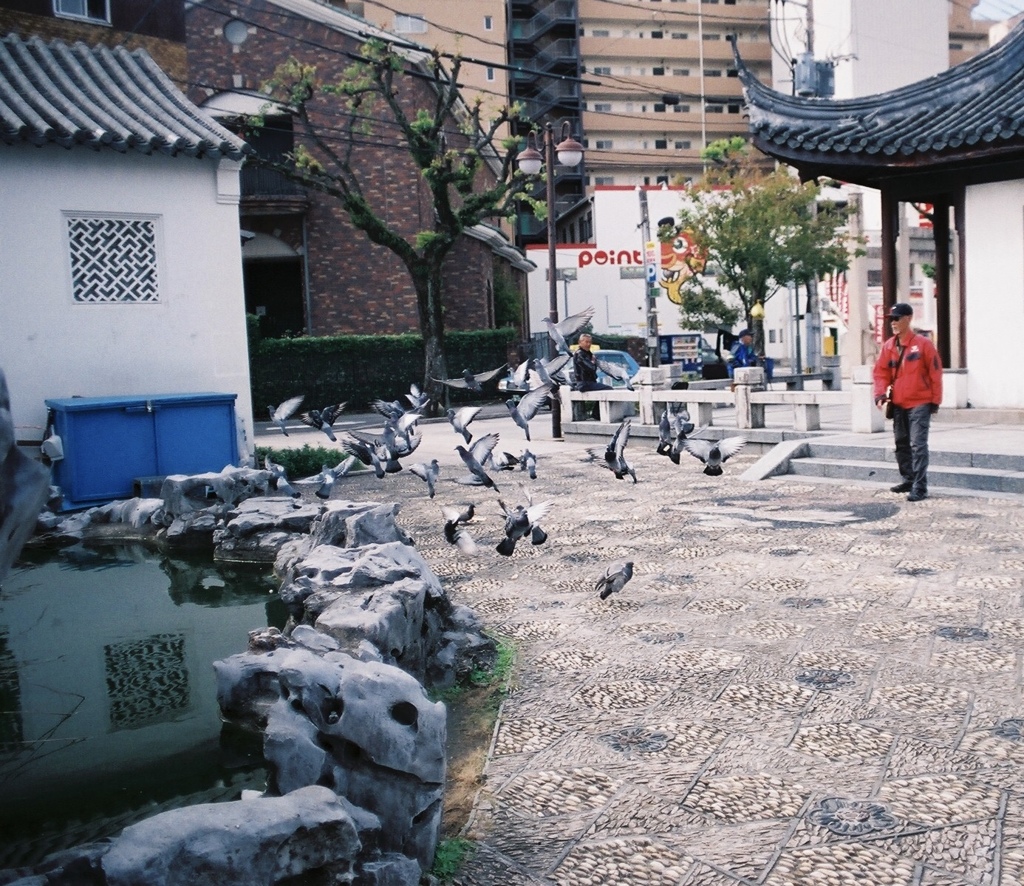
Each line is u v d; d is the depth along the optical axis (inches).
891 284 631.8
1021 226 577.9
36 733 184.7
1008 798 154.3
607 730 188.1
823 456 513.7
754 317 1201.4
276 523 343.3
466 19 2247.8
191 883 108.1
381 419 1093.8
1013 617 247.6
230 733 183.5
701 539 359.9
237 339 544.1
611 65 2655.0
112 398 454.9
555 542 366.0
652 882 134.4
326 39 1190.3
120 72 582.6
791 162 624.1
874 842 142.4
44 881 107.2
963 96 586.9
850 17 1919.3
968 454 451.5
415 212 1238.3
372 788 138.3
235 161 536.1
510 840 147.4
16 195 476.7
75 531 383.9
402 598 205.5
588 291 1820.9
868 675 211.8
